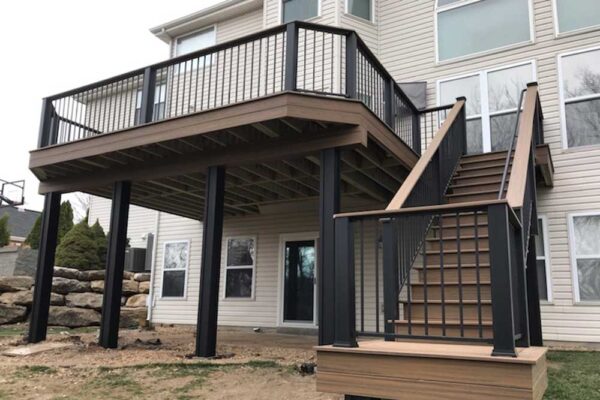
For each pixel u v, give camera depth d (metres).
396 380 2.66
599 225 7.02
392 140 6.17
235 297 10.19
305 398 3.96
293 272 9.64
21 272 11.23
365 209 8.89
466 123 8.12
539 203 7.46
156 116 8.10
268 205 10.11
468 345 3.08
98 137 6.57
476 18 8.55
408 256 4.11
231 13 11.38
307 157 6.18
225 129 5.57
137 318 10.74
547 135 7.57
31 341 6.89
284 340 8.09
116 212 6.97
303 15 9.71
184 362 5.35
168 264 11.12
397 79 9.11
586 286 6.96
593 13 7.57
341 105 5.25
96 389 4.38
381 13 9.58
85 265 12.56
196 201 9.28
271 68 9.20
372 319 8.18
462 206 2.72
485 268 4.23
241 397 4.04
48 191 7.67
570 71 7.58
